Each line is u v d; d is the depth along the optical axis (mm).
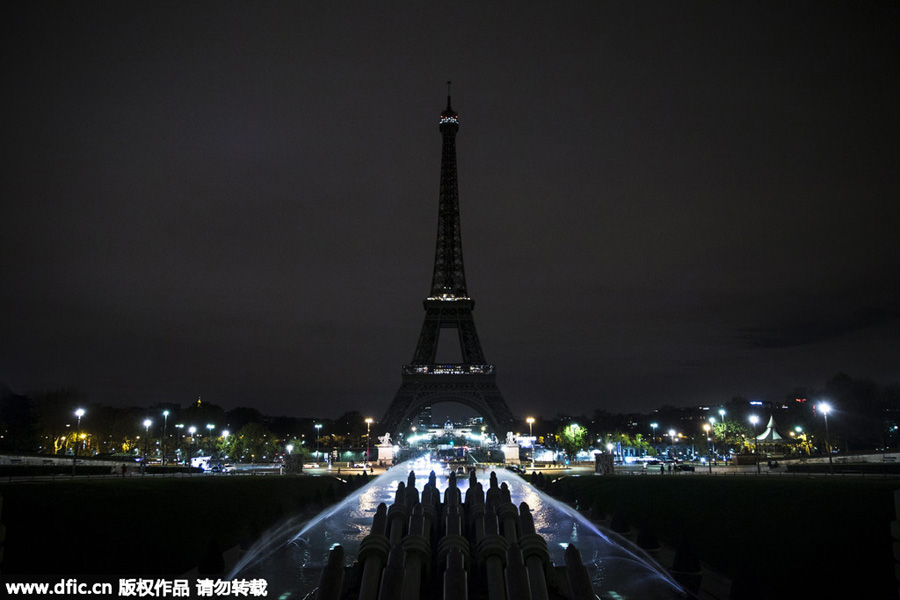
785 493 46438
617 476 89375
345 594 22453
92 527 44500
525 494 99625
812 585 35219
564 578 23484
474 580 23297
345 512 77688
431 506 27516
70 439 176125
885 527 35219
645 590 38438
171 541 48219
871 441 169000
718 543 47625
